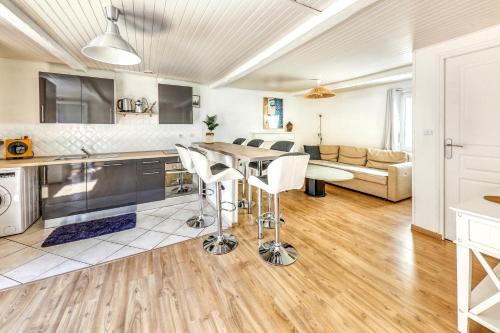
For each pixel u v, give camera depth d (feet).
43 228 10.12
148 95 14.23
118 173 11.53
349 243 8.71
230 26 7.64
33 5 6.35
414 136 9.64
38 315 5.32
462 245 4.57
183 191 13.73
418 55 9.43
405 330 4.87
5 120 10.86
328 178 12.52
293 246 8.50
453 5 6.33
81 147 12.49
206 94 16.87
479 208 4.54
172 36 8.43
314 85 17.74
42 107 10.68
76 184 10.61
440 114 8.76
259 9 6.61
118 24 7.46
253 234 9.55
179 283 6.48
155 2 6.19
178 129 15.51
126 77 13.56
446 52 8.53
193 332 4.87
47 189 10.09
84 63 11.59
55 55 9.57
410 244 8.61
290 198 14.57
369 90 18.24
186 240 9.06
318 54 10.63
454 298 5.79
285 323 5.09
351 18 7.11
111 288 6.27
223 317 5.27
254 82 16.52
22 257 7.84
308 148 21.21
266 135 19.88
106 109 11.94
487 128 7.77
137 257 7.84
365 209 12.51
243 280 6.61
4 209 9.23
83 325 5.04
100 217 11.32
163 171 12.80
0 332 4.86
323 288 6.23
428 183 9.25
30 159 10.55
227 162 10.80
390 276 6.72
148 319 5.22
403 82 15.93
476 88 7.93
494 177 7.70
